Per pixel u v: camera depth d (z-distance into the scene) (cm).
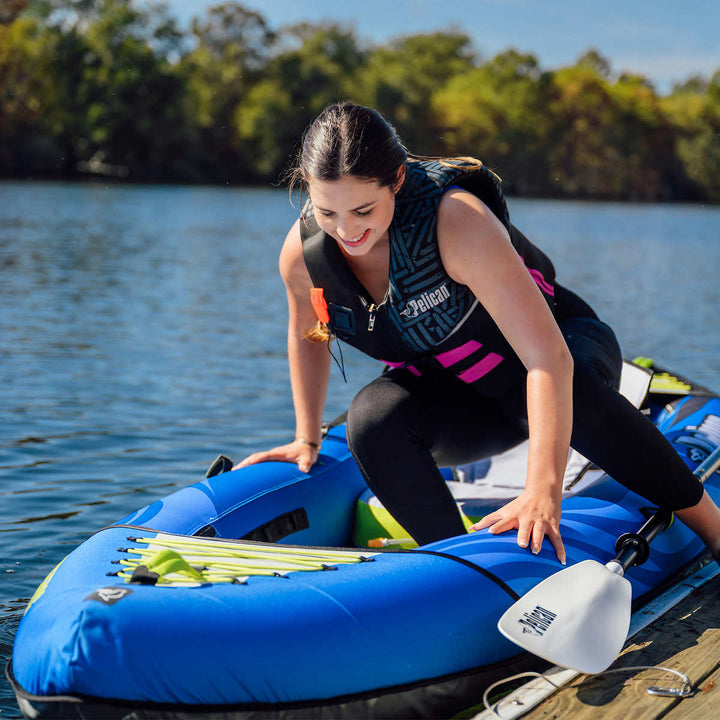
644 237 2809
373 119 188
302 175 198
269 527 241
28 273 1205
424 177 199
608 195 6862
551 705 178
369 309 216
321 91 5975
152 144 5525
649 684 185
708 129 6956
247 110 5703
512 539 200
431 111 6291
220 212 3020
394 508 225
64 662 158
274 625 166
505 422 238
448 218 197
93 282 1147
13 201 2973
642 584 225
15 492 357
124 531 209
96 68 5409
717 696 180
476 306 211
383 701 172
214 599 168
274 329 842
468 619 183
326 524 260
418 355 223
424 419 228
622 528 226
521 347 199
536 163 6594
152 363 654
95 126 5306
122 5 5503
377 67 6294
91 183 4881
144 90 5472
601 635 186
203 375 617
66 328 791
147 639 158
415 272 203
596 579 195
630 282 1476
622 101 6719
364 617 174
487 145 6375
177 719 159
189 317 896
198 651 160
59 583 184
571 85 6619
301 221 218
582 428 213
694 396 323
